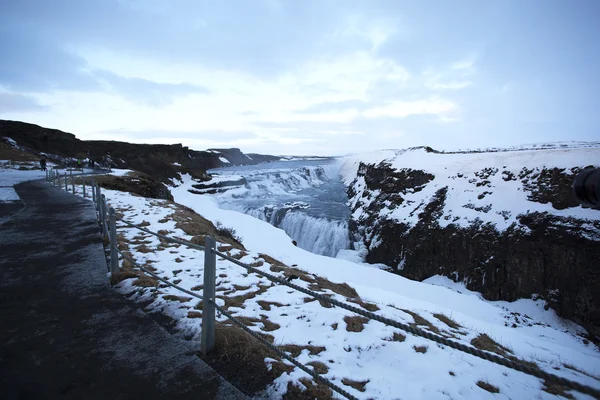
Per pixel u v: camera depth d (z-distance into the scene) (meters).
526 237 23.23
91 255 7.29
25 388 2.94
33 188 20.23
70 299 4.98
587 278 19.92
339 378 3.72
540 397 4.24
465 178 33.19
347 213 44.59
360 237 37.12
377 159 61.84
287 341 4.45
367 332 5.23
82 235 9.08
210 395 2.95
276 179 66.56
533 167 27.84
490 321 18.64
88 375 3.15
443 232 28.81
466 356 5.29
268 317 5.36
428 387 3.92
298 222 40.03
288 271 8.52
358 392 3.51
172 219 14.07
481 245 25.72
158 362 3.41
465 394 3.93
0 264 6.52
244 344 3.83
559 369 7.77
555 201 23.47
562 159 25.97
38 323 4.18
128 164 71.56
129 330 4.07
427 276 29.02
